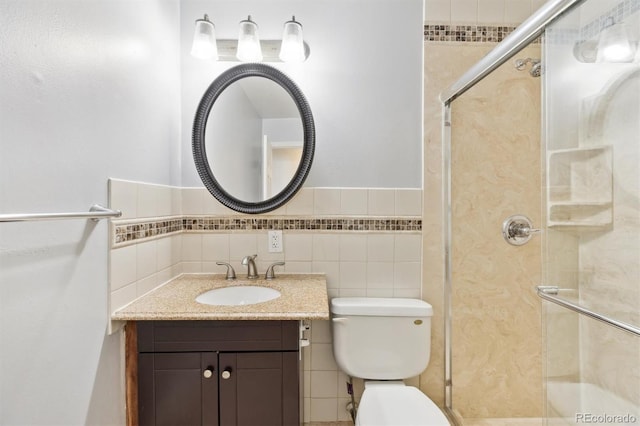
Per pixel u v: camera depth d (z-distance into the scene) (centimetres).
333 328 148
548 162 113
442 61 156
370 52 157
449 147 154
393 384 141
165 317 105
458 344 156
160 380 109
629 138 100
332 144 158
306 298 121
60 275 82
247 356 109
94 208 92
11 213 67
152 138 131
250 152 153
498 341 156
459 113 154
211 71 158
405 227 158
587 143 105
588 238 105
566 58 106
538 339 156
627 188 100
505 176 155
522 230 155
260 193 153
